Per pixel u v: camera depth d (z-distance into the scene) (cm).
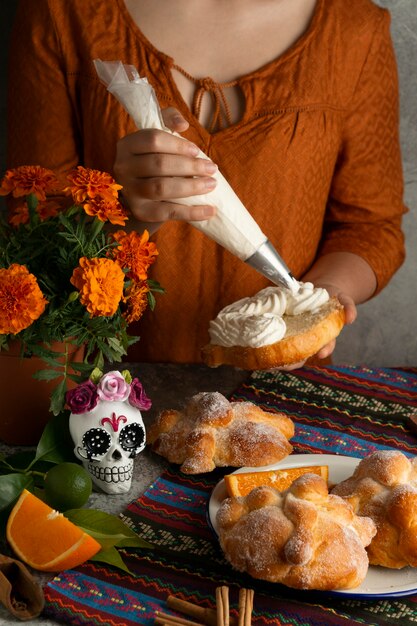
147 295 112
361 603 87
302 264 166
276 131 153
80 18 154
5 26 191
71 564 91
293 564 84
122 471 105
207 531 100
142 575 92
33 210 103
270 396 130
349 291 155
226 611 84
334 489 100
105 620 85
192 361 165
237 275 159
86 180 101
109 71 113
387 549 90
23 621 86
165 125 119
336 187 171
